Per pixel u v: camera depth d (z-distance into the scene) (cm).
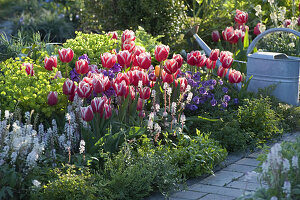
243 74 690
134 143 449
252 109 556
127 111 478
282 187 277
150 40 779
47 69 494
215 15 1009
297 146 332
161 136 488
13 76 484
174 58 515
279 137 546
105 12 904
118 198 369
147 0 854
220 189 393
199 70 633
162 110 513
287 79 635
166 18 877
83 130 426
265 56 642
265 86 646
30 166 345
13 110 445
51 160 386
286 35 817
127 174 383
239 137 504
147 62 486
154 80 536
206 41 986
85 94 434
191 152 439
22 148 350
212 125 537
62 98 465
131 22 875
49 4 1393
